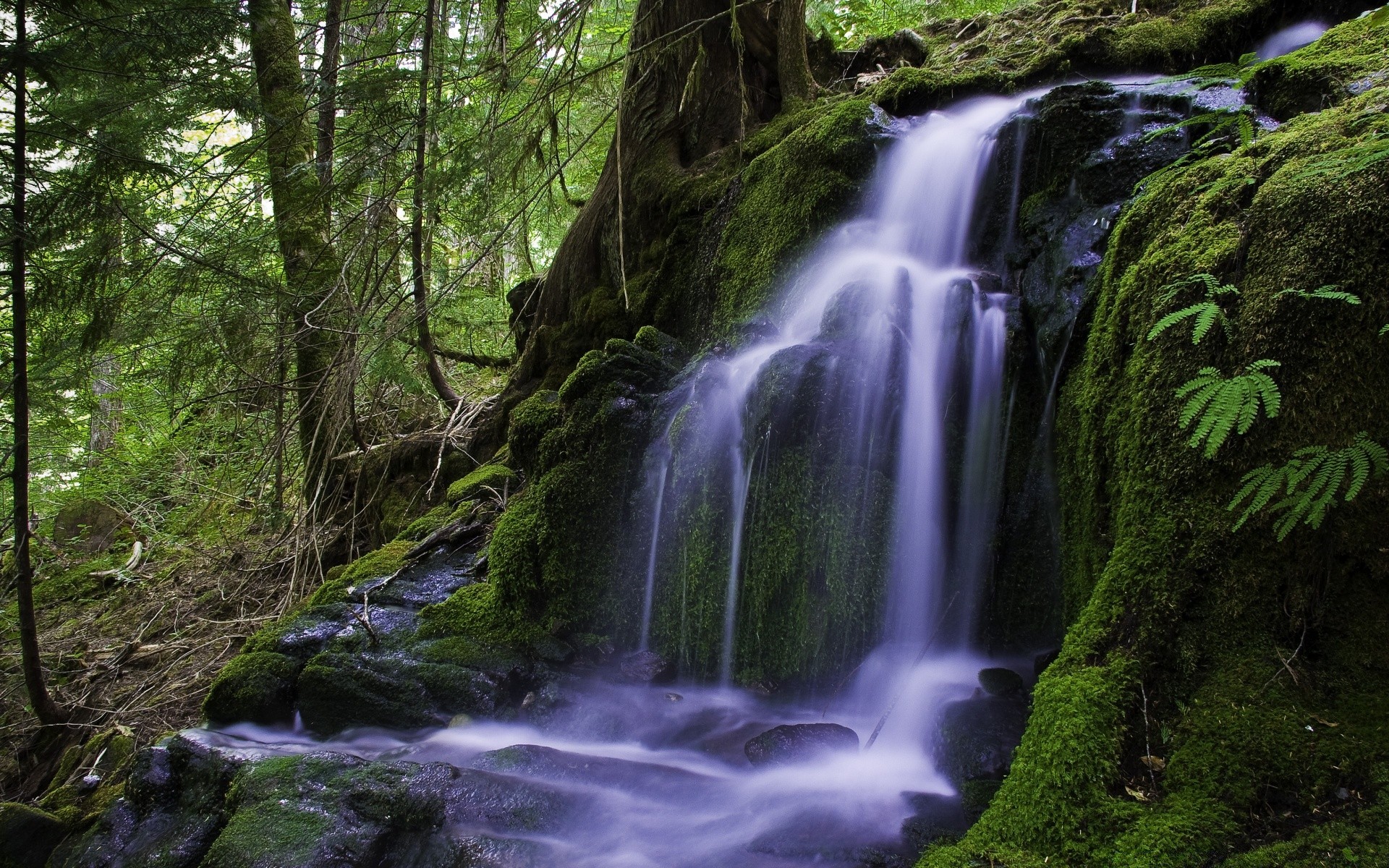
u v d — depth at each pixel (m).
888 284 3.71
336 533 6.50
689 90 4.59
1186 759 1.91
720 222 5.26
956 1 7.09
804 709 3.36
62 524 8.86
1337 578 2.00
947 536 3.47
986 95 4.83
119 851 2.85
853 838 2.35
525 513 4.14
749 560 3.54
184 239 5.54
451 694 3.46
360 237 5.70
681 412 3.88
